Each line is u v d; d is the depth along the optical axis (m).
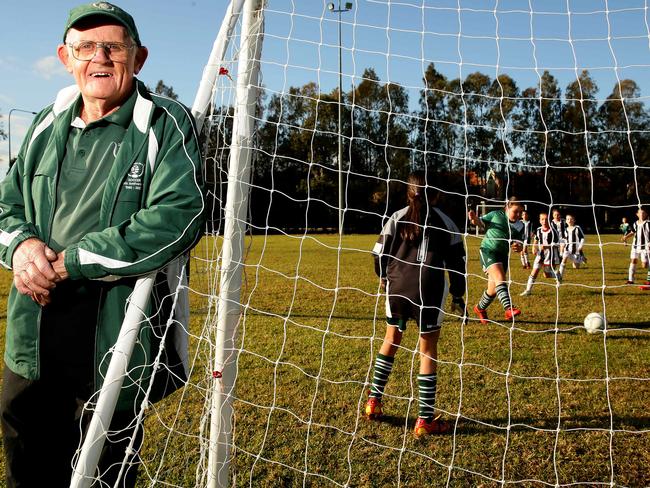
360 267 12.42
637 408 3.48
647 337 5.40
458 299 3.37
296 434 3.08
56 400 1.80
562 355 4.70
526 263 13.50
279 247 19.31
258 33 2.01
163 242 1.57
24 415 1.76
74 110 1.78
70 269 1.54
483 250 6.48
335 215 22.22
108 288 1.70
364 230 23.42
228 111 2.10
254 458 2.80
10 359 1.72
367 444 3.00
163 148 1.68
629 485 2.56
